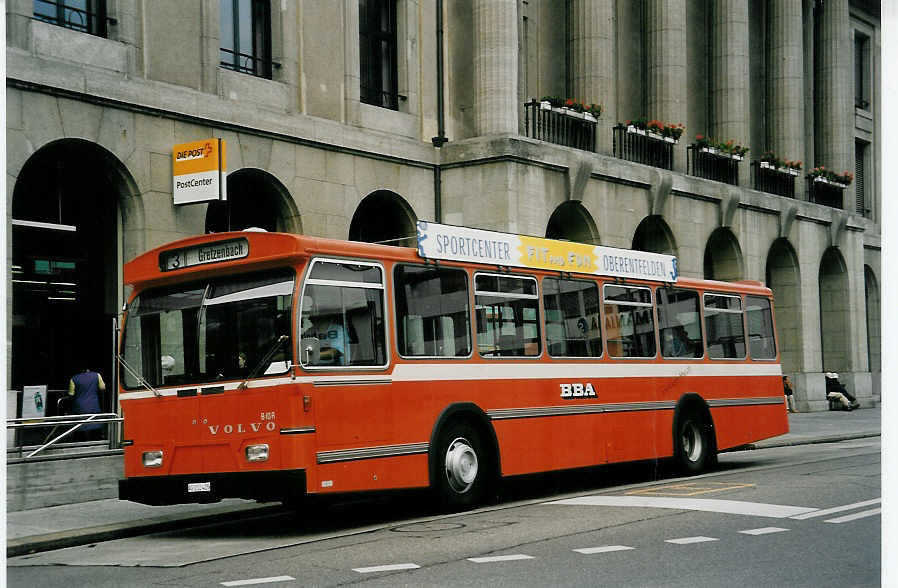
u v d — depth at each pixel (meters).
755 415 19.03
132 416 12.04
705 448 17.64
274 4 21.08
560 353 14.84
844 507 11.86
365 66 23.66
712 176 32.50
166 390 11.78
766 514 11.44
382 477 11.78
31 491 14.27
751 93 37.12
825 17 40.12
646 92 31.34
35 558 10.95
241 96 20.08
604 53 28.14
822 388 36.94
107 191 18.14
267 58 21.08
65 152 17.41
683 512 11.78
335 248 11.62
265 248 11.33
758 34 37.66
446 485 12.80
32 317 16.95
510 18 24.52
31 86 16.33
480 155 23.83
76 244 17.62
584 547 9.53
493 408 13.57
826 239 38.09
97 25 17.94
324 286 11.44
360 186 22.39
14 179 16.09
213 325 11.62
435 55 24.92
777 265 36.66
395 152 23.20
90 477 15.05
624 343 16.14
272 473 10.91
